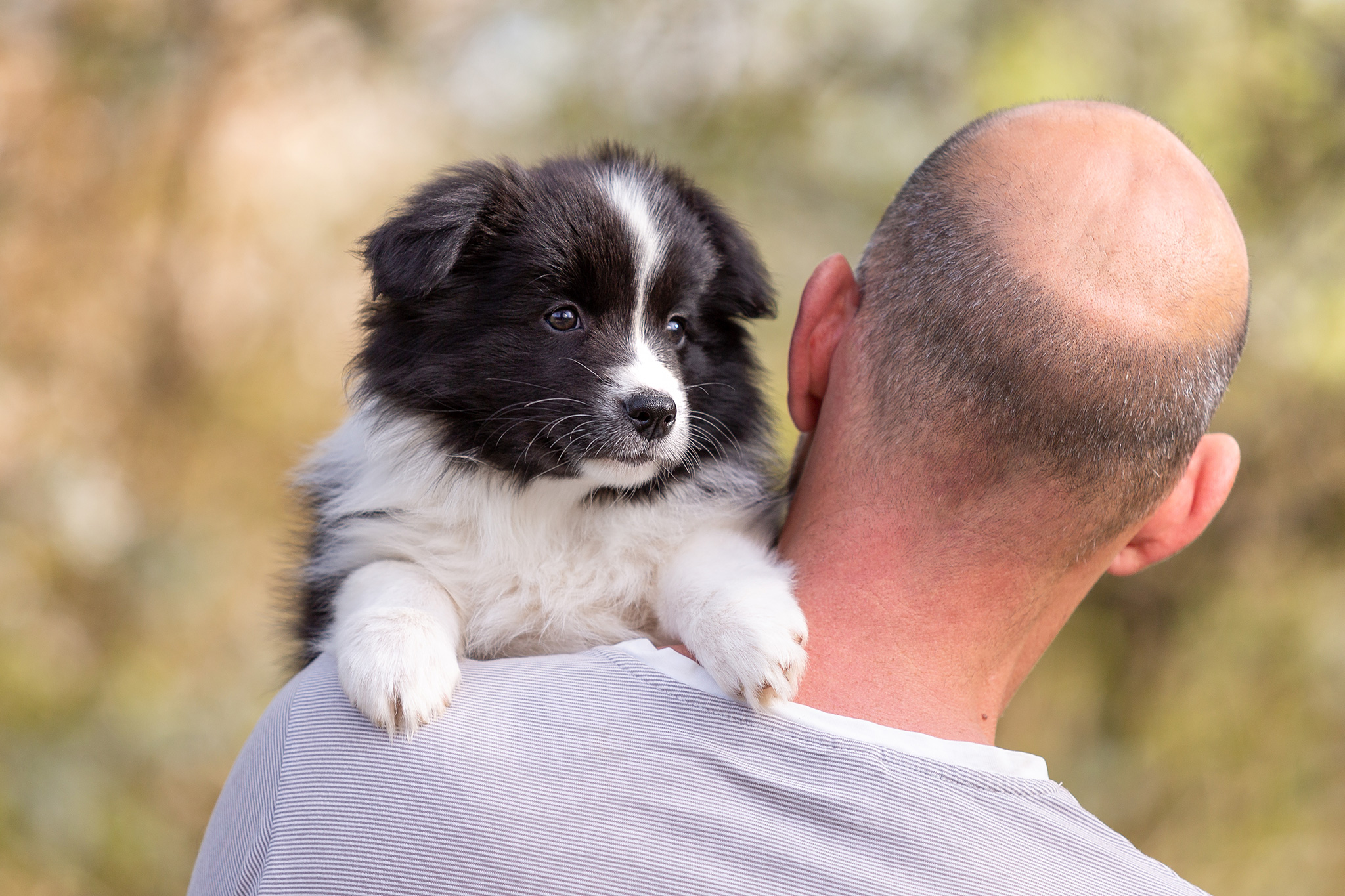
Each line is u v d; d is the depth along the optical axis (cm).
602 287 329
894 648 224
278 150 843
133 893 604
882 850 191
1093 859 198
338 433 346
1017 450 219
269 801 205
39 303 753
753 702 205
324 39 849
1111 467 220
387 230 314
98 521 677
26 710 612
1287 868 677
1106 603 718
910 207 239
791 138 790
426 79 877
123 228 779
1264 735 694
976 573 225
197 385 787
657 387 314
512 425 314
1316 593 686
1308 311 649
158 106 784
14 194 751
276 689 372
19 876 574
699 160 799
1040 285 215
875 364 234
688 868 188
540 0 859
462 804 193
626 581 306
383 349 326
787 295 793
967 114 730
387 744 204
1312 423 661
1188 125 662
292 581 351
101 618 665
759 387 368
